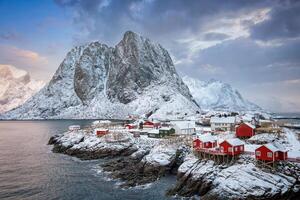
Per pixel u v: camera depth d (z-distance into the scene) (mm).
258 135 92188
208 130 122750
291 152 71375
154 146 97312
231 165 65875
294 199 57500
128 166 87562
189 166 70625
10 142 152375
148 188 68188
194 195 63312
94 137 120125
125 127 147500
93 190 67312
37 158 106375
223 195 58500
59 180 75750
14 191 66750
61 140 133000
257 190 56812
